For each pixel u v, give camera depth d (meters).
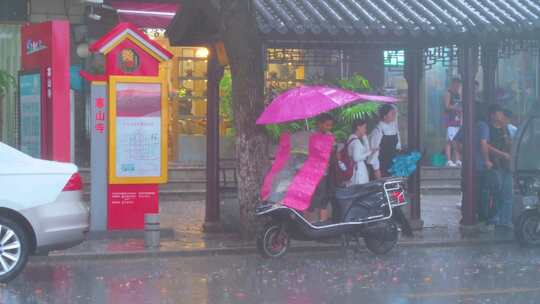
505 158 14.66
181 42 15.06
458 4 14.29
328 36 13.16
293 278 10.92
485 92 15.84
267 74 19.25
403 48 14.42
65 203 10.95
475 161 14.50
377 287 10.27
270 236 12.41
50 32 13.84
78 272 11.48
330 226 12.43
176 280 10.84
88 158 19.67
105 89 13.99
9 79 18.69
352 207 12.64
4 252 10.60
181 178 18.75
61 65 13.91
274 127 14.59
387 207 12.81
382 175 14.19
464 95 14.34
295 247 13.10
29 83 14.33
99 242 13.51
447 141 20.39
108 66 13.94
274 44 13.76
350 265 11.91
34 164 10.89
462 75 14.34
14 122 19.30
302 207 12.25
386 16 13.62
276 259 12.47
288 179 12.58
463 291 9.98
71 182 11.03
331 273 11.27
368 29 13.23
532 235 13.45
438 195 19.25
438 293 9.87
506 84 22.09
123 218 14.02
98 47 13.83
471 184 14.40
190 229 14.84
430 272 11.27
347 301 9.49
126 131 13.96
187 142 20.48
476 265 11.80
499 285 10.35
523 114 22.06
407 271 11.38
